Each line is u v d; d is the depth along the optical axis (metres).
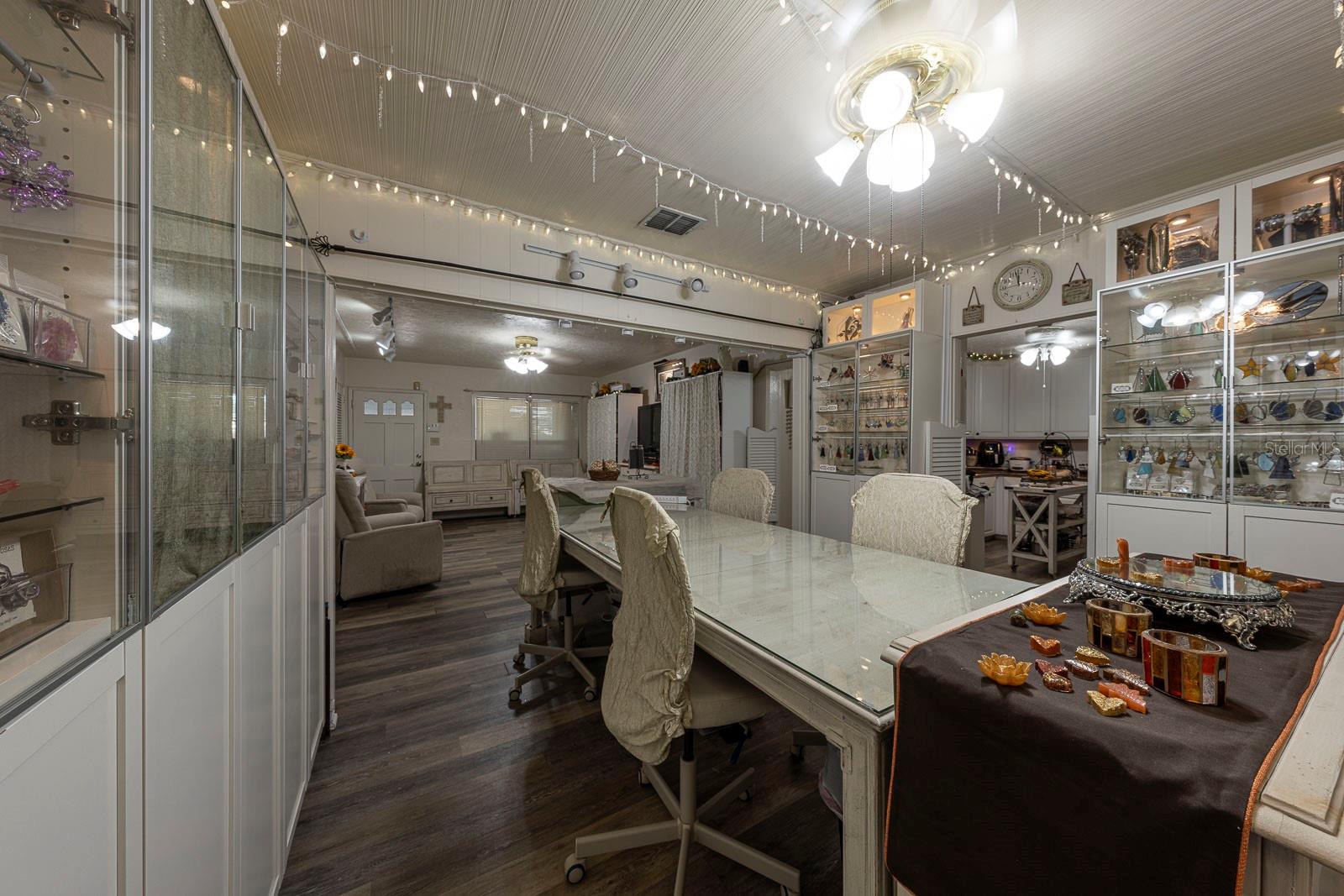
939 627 0.94
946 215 3.31
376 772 1.74
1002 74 2.00
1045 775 0.60
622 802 1.60
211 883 0.88
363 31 1.78
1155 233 2.79
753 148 2.52
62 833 0.52
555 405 8.94
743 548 2.09
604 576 1.97
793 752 1.81
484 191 2.94
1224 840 0.46
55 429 0.58
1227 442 2.50
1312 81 2.04
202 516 0.86
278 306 1.40
